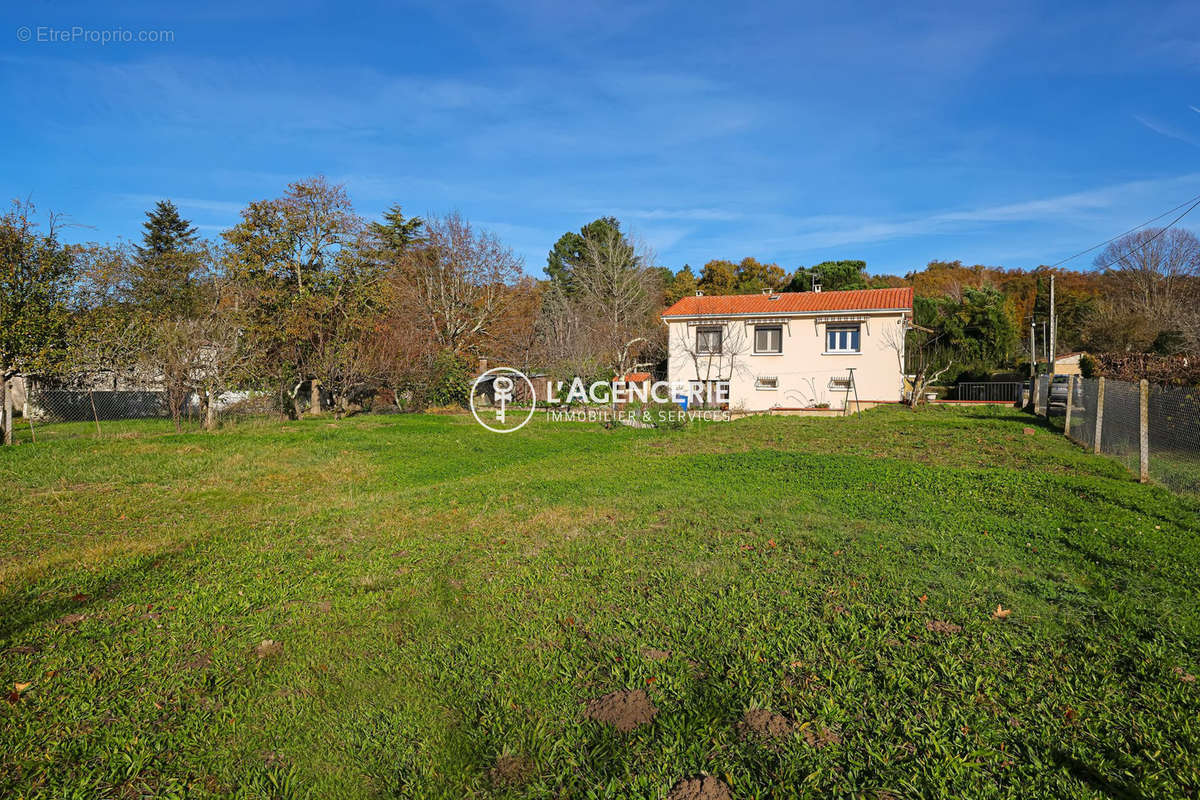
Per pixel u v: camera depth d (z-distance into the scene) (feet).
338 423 67.62
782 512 23.43
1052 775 8.70
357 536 22.20
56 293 55.83
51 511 26.61
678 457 39.81
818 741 9.67
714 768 9.24
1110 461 34.40
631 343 107.65
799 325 87.71
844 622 13.47
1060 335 143.64
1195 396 28.32
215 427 60.08
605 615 14.43
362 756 9.82
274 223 79.41
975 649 12.09
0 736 10.04
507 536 21.48
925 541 19.27
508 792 9.02
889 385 83.87
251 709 11.02
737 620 13.85
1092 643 12.30
